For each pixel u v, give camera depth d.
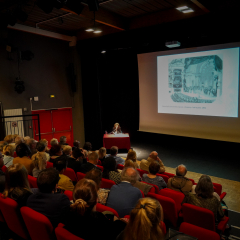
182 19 6.16
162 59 9.09
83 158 4.21
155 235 1.17
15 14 5.30
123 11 6.61
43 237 1.90
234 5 5.29
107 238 1.48
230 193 5.00
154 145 9.19
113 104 10.68
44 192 1.96
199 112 8.48
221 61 7.75
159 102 9.47
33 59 8.08
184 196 2.92
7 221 2.38
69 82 9.25
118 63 10.16
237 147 7.84
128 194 2.20
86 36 8.54
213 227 2.38
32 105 8.17
